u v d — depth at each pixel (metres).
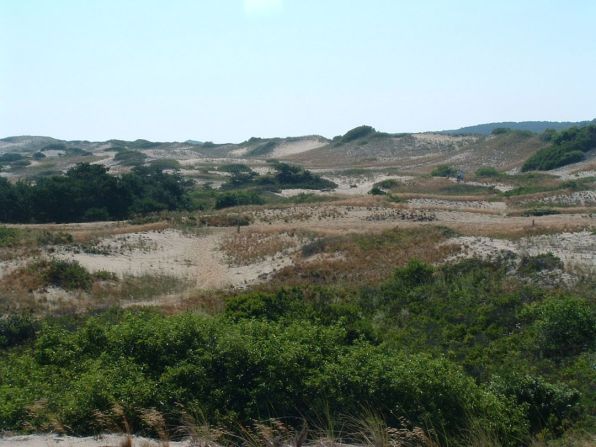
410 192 61.59
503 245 26.28
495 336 14.02
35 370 9.25
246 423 7.27
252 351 8.09
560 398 8.95
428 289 18.83
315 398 7.54
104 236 33.62
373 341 13.01
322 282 23.75
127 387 7.46
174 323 9.04
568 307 13.12
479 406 7.75
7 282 23.91
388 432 6.63
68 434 7.09
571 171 66.81
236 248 33.47
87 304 22.22
